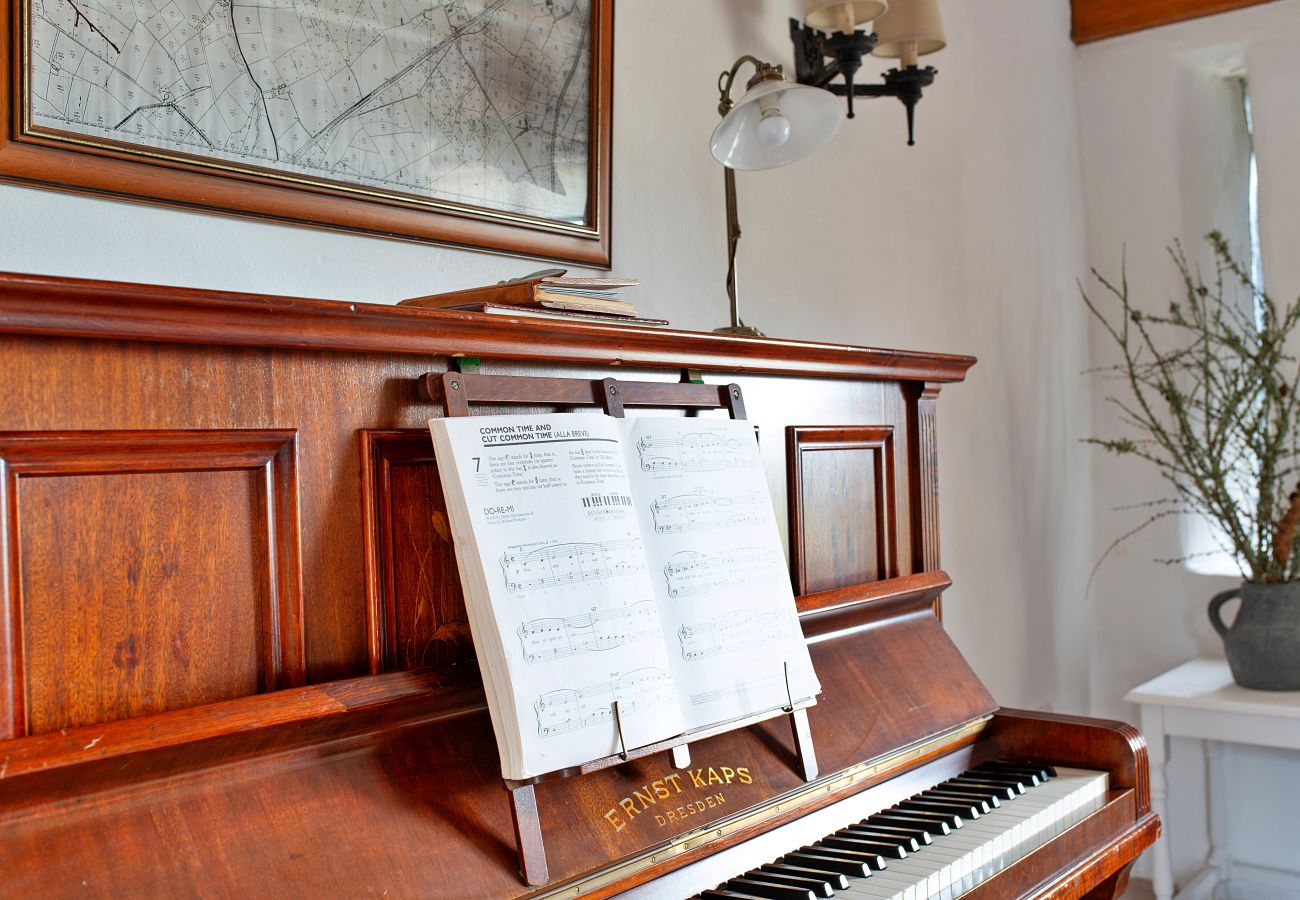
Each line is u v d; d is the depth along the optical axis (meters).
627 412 1.31
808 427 1.56
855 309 2.48
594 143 1.87
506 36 1.73
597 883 1.10
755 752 1.34
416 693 1.05
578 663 1.07
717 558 1.28
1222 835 3.17
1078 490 3.38
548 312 1.23
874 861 1.27
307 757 0.99
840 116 1.80
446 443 1.06
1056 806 1.53
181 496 0.93
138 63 1.33
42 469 0.85
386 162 1.57
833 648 1.59
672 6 2.07
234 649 0.96
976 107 2.96
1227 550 3.10
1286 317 3.03
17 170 1.23
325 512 1.02
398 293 1.62
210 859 0.88
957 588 2.75
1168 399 3.00
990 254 3.00
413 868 0.98
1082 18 3.46
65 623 0.86
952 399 2.78
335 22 1.51
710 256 2.13
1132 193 3.43
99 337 0.88
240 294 0.92
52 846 0.82
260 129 1.44
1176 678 3.02
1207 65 3.38
